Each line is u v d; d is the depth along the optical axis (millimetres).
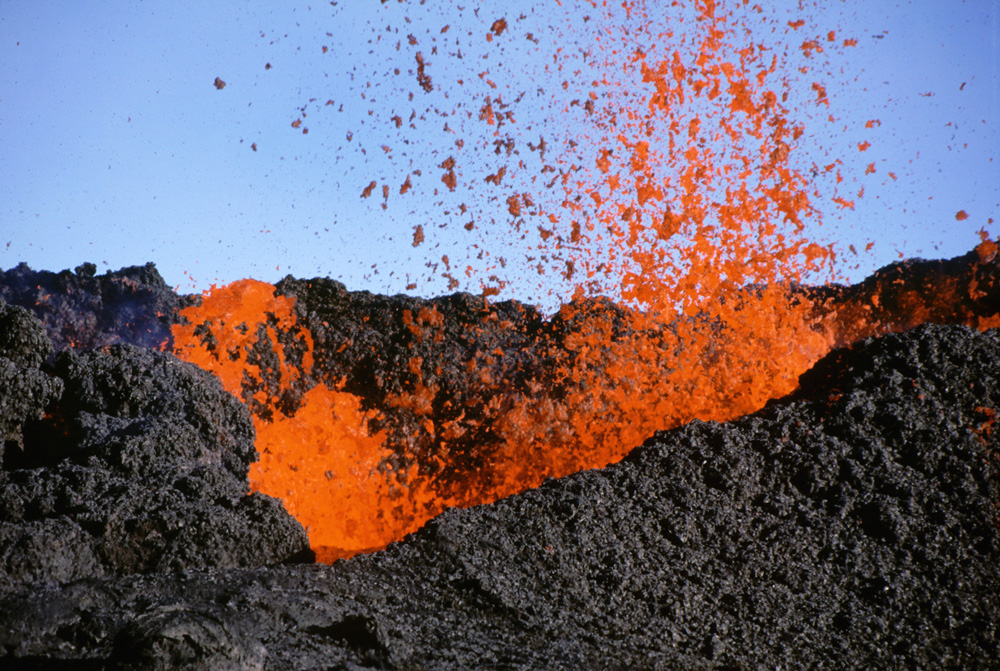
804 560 4969
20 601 3750
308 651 3721
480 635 4109
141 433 5344
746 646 4422
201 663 3230
